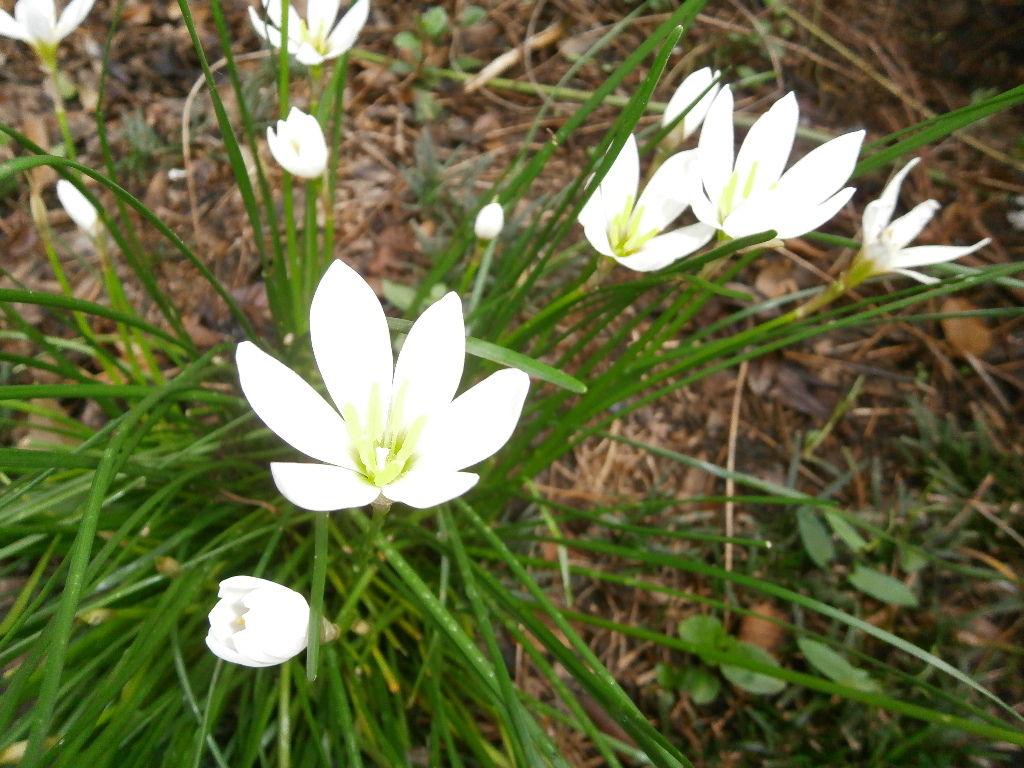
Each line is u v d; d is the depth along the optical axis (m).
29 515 0.22
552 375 0.18
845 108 0.49
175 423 0.29
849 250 0.26
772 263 0.43
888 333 0.42
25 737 0.20
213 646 0.16
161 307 0.26
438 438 0.17
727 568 0.35
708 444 0.38
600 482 0.37
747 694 0.32
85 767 0.17
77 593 0.14
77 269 0.37
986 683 0.33
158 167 0.41
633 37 0.51
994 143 0.48
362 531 0.26
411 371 0.18
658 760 0.16
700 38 0.51
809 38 0.52
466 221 0.28
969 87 0.50
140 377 0.29
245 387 0.16
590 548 0.24
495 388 0.17
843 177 0.21
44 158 0.15
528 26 0.51
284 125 0.22
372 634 0.24
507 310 0.24
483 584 0.24
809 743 0.31
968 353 0.41
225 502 0.26
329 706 0.24
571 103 0.48
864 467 0.38
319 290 0.17
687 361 0.25
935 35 0.53
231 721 0.26
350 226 0.41
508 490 0.27
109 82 0.44
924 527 0.37
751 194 0.22
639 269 0.21
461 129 0.46
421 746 0.27
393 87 0.47
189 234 0.40
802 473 0.38
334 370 0.17
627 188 0.22
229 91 0.44
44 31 0.23
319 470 0.16
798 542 0.36
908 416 0.40
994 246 0.44
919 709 0.17
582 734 0.30
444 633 0.19
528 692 0.30
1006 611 0.34
